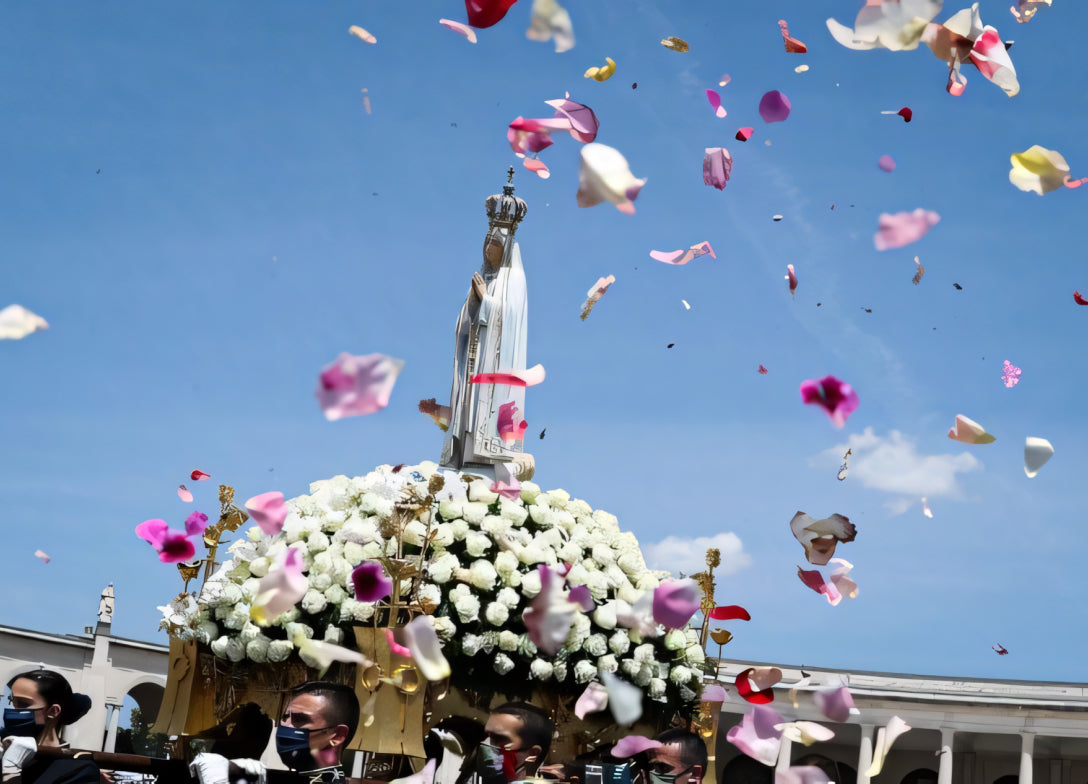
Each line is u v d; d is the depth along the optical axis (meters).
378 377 3.24
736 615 7.23
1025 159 4.50
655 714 7.39
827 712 5.10
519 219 12.12
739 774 7.26
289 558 5.06
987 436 4.85
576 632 6.96
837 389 4.23
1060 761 43.22
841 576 5.90
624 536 7.84
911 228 4.05
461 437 11.12
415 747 6.38
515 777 6.35
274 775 5.93
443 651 6.73
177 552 6.85
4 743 5.60
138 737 36.91
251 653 6.69
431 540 6.93
